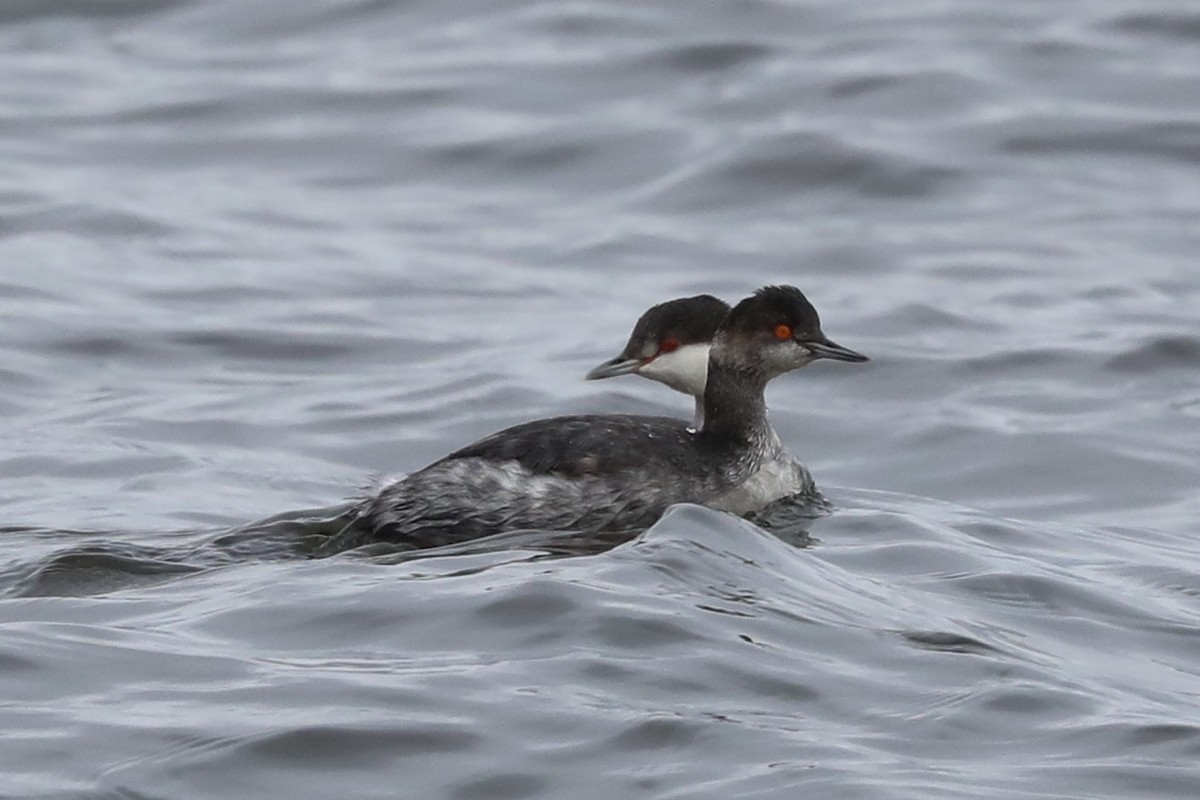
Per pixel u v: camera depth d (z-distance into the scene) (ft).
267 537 39.34
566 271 70.33
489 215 76.59
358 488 46.50
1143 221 74.02
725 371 42.70
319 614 31.68
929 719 28.12
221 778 25.82
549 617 30.99
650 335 45.98
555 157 81.41
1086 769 26.53
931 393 57.52
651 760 26.40
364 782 25.85
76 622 31.68
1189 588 37.52
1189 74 87.04
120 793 25.34
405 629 30.83
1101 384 57.77
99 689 28.50
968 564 37.45
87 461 49.29
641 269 70.49
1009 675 29.89
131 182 79.10
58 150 82.48
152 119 86.07
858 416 55.47
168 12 99.45
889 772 26.09
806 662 29.89
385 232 74.18
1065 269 69.10
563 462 40.57
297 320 63.82
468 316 65.10
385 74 90.22
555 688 28.43
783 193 77.41
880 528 40.47
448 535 39.65
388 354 61.11
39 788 25.34
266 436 52.65
